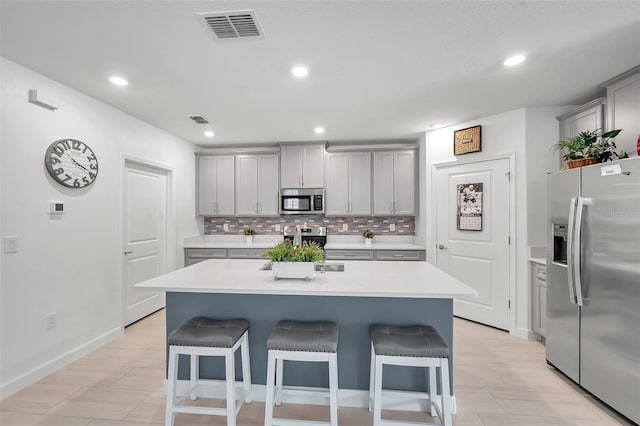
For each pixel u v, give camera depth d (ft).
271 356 5.47
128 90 8.68
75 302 8.63
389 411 6.48
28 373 7.34
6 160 6.93
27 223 7.36
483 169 11.28
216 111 10.51
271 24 5.72
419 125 12.17
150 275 12.28
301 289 5.80
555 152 9.94
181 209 14.16
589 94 9.01
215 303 6.88
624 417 6.19
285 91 8.83
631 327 5.86
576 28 5.88
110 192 9.88
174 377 5.66
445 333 6.45
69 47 6.44
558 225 7.75
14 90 7.07
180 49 6.55
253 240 16.03
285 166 14.87
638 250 5.74
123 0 5.01
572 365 7.30
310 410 6.46
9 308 6.98
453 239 12.30
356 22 5.68
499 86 8.50
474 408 6.52
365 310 6.58
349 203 14.64
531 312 9.98
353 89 8.71
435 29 5.92
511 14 5.48
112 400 6.78
